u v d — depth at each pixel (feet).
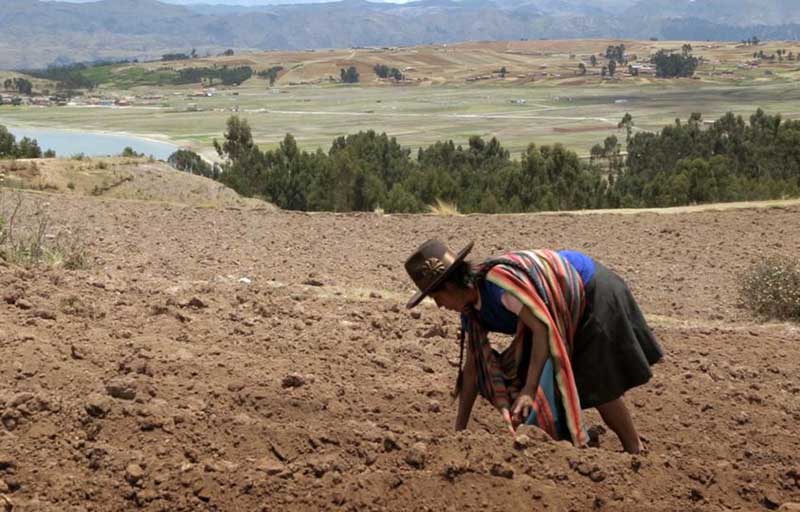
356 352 23.16
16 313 21.72
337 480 14.20
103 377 17.63
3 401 15.33
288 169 134.21
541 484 14.29
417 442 15.57
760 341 30.55
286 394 17.94
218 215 62.59
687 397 22.26
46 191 76.18
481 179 138.00
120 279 30.76
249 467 14.39
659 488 14.74
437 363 23.70
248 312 27.02
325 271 43.60
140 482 13.83
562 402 15.17
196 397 17.04
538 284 15.17
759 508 14.71
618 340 15.78
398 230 59.57
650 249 55.21
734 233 60.39
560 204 111.55
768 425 20.85
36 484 13.62
